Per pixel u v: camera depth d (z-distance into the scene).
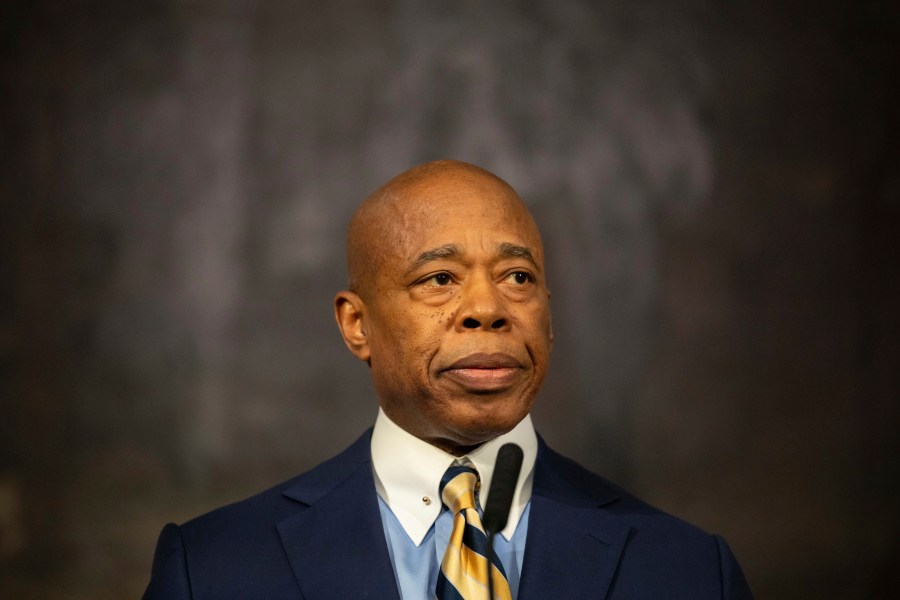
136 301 8.33
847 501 8.25
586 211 8.66
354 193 8.66
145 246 8.38
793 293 8.51
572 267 8.59
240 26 8.66
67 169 8.36
